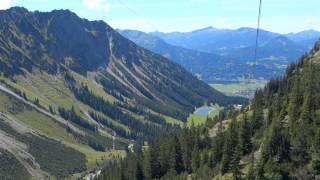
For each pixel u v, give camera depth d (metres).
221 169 190.00
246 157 187.88
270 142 170.50
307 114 180.25
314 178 158.75
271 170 164.00
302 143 168.00
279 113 198.62
